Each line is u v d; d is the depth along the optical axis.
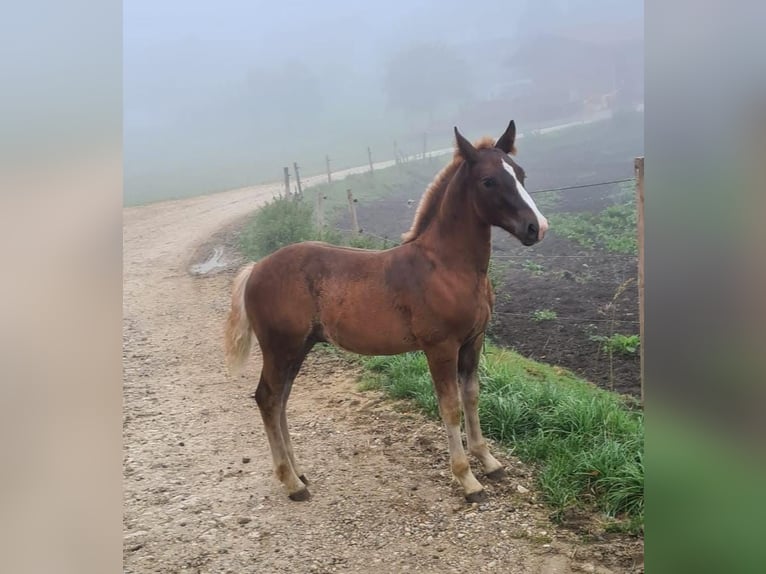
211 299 8.10
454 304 3.19
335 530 3.09
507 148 3.34
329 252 3.48
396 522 3.13
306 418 4.52
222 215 13.75
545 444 3.61
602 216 9.66
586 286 6.84
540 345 5.43
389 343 3.35
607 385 4.52
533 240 3.04
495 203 3.05
